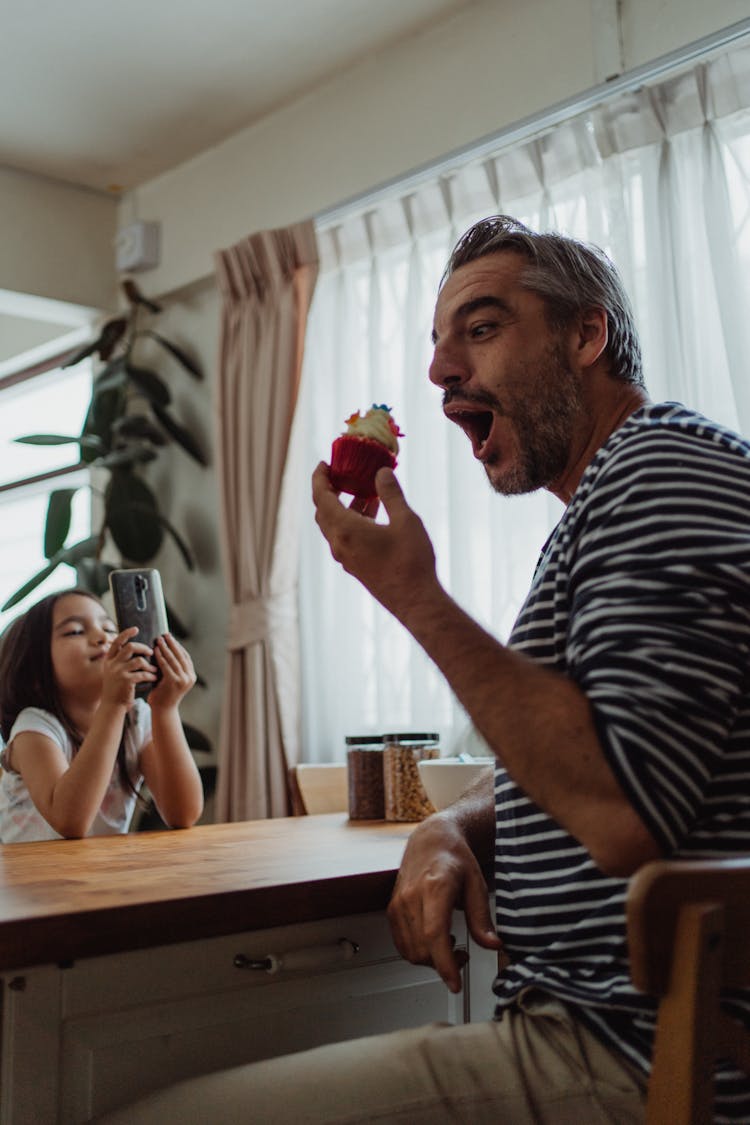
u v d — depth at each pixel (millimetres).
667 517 788
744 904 653
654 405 944
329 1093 840
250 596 2656
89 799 1451
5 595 4211
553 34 2279
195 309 3195
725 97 1970
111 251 3395
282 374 2650
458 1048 869
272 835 1469
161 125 2982
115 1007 873
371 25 2537
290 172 2875
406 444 2459
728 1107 759
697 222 2010
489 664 793
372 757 1748
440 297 1123
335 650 2639
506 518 2238
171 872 1043
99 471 3473
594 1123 819
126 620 1585
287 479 2619
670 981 626
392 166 2605
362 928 1066
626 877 724
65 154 3139
